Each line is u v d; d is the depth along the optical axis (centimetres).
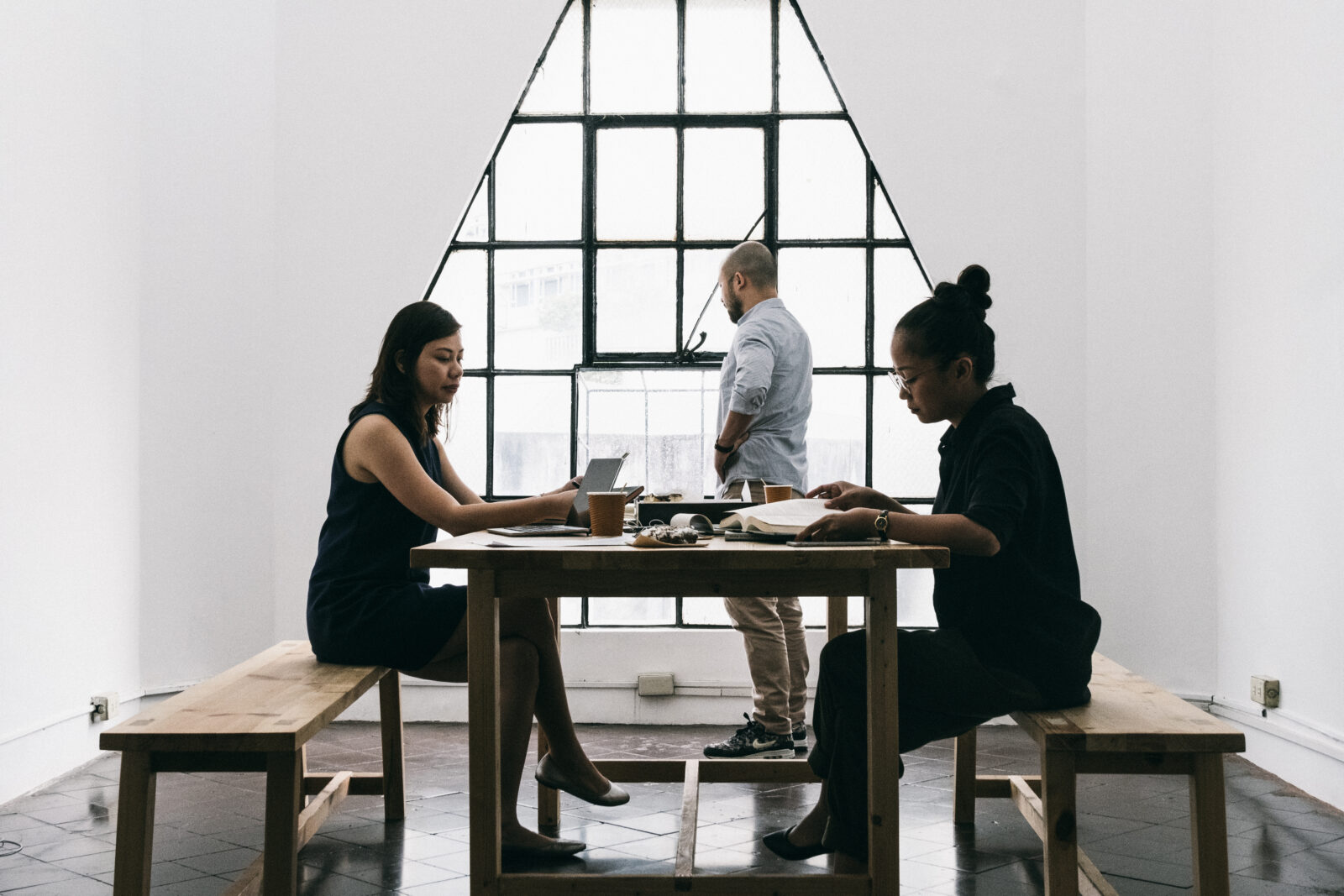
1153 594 368
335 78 389
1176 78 369
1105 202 376
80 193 324
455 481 263
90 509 330
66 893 218
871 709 185
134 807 172
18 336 292
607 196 399
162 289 366
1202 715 190
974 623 197
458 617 225
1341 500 281
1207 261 364
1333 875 233
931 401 208
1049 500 202
